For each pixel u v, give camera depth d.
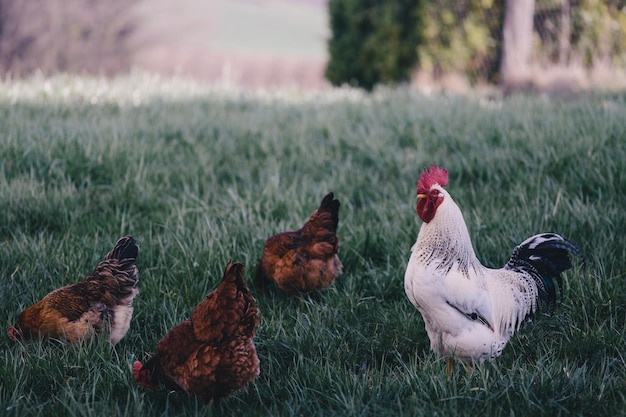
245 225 6.43
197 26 24.72
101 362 4.54
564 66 14.48
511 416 3.83
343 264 6.11
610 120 8.32
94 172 7.80
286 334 4.98
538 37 14.88
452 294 4.30
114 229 6.57
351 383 4.27
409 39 16.16
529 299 4.64
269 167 8.18
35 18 22.17
